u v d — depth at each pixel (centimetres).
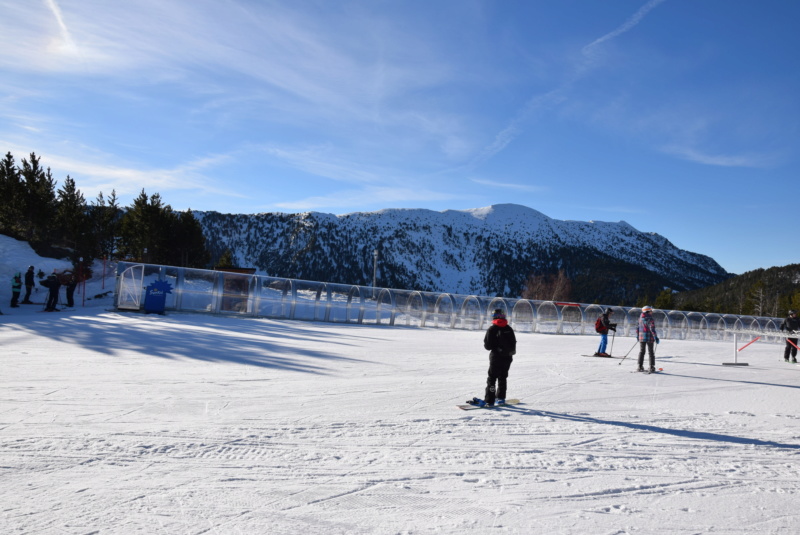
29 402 816
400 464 606
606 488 559
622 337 3316
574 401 1022
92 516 438
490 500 511
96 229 4634
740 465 659
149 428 704
